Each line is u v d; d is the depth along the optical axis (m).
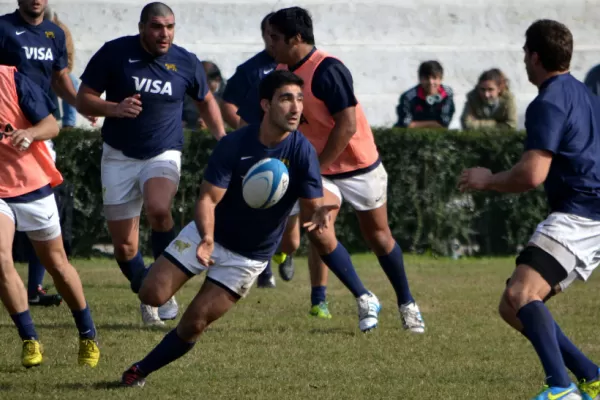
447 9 58.31
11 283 21.14
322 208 19.05
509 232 45.34
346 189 27.03
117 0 55.25
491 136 44.50
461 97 57.50
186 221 43.09
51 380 20.55
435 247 44.94
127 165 28.34
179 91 28.39
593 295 35.19
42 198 21.09
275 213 19.61
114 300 31.80
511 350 24.75
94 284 35.56
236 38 56.47
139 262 29.41
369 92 57.16
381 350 24.48
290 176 19.38
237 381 20.80
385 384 20.78
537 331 17.80
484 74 47.06
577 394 17.70
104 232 42.69
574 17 59.56
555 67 18.73
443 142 44.41
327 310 29.81
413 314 27.36
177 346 19.81
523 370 22.41
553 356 17.73
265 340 25.52
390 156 44.34
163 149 28.28
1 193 20.80
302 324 28.12
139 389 19.84
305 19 25.92
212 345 24.69
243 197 19.22
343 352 24.16
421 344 25.41
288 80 18.95
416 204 44.56
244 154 19.11
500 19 58.84
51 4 54.72
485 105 47.09
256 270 19.95
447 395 19.91
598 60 59.41
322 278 29.69
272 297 33.72
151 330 26.67
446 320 29.12
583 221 18.31
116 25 55.25
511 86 58.19
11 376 20.88
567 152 18.30
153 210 27.44
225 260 19.70
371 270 40.50
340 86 25.69
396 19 57.94
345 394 19.80
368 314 27.06
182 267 19.81
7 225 20.80
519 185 18.05
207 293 19.66
